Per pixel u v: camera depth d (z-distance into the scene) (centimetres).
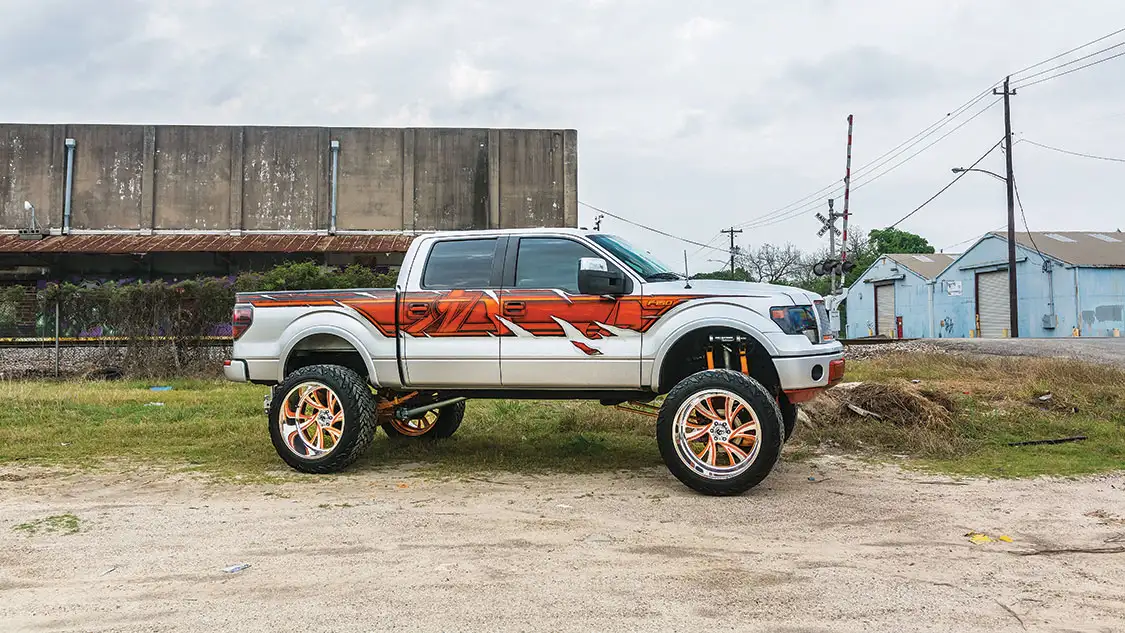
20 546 417
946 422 746
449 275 619
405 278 626
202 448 723
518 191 2644
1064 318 2869
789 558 392
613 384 571
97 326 1457
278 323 640
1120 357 1353
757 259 5616
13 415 912
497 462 652
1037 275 3002
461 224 2628
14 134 2561
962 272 3484
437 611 319
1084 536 431
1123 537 429
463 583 355
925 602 329
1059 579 359
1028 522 461
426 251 629
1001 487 555
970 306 3434
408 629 300
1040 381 972
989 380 1020
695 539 427
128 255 2472
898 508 496
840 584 352
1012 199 2989
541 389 595
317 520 470
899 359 1267
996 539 426
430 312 605
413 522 465
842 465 635
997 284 3266
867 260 5362
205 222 2584
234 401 1048
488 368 593
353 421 602
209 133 2603
